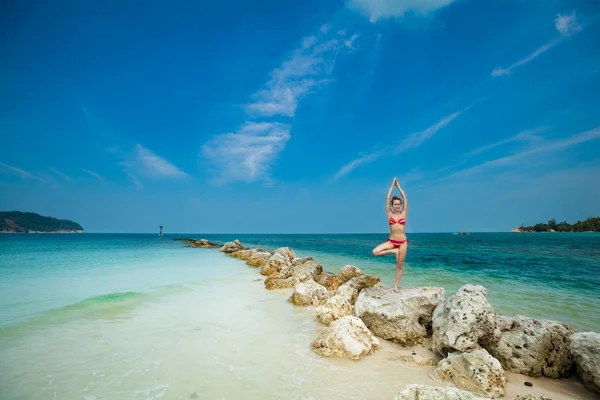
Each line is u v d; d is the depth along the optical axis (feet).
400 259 29.99
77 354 23.31
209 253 128.77
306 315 34.94
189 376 20.13
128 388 18.53
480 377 19.48
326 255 116.16
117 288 47.39
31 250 126.31
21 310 34.45
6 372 20.35
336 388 18.94
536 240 256.32
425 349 26.23
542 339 22.41
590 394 19.56
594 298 42.52
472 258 99.25
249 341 26.63
